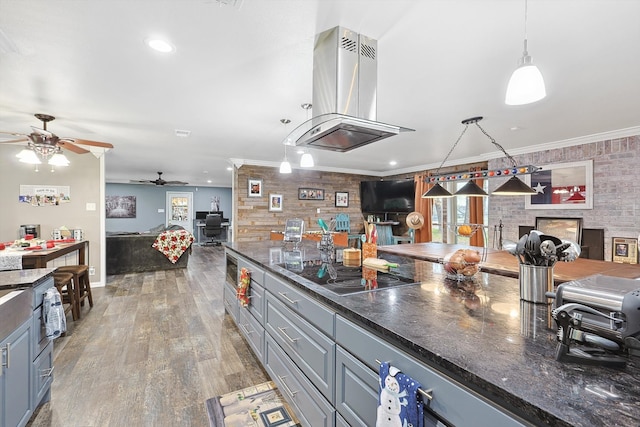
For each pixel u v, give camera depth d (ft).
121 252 17.87
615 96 8.25
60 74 7.00
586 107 9.15
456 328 3.02
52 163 10.57
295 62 6.56
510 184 9.46
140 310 11.41
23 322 4.89
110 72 6.93
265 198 20.63
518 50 6.02
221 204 37.19
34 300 5.31
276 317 6.01
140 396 6.21
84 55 6.17
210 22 5.16
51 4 4.63
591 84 7.49
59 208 14.10
